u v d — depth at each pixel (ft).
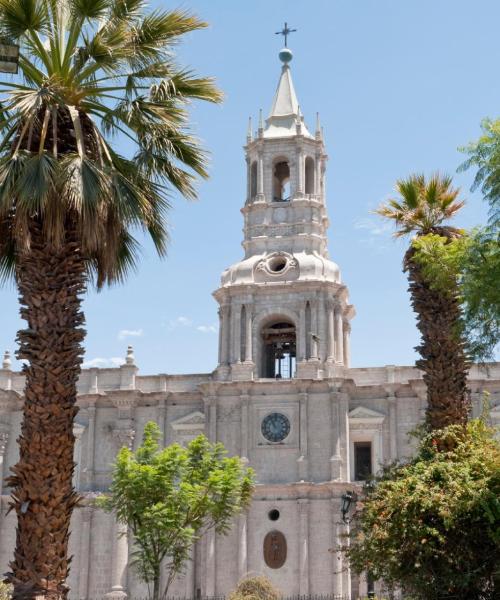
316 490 198.39
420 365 114.42
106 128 89.45
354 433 205.98
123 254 90.12
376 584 191.31
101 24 84.64
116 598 197.67
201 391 212.02
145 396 214.28
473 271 95.40
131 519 160.66
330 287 214.48
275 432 205.16
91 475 209.26
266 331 217.56
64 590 71.87
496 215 93.35
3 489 209.46
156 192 89.76
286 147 230.68
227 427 207.00
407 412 205.98
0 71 77.66
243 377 209.26
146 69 87.56
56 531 71.92
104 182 78.33
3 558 204.03
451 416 110.63
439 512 91.66
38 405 73.61
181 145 90.63
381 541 96.07
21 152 78.43
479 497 91.66
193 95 90.43
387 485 103.04
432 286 105.81
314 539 195.83
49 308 75.82
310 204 225.97
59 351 75.10
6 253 85.71
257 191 229.25
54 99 81.61
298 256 219.00
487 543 92.99
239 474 176.65
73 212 78.23
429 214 123.34
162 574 200.03
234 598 176.96
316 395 206.59
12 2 79.61
